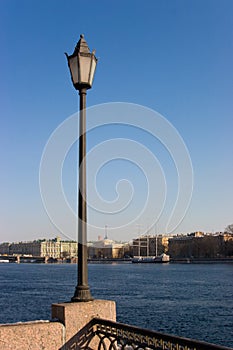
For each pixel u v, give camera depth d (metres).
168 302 43.81
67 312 5.83
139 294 51.97
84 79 6.66
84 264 6.30
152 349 4.98
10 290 59.28
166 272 105.69
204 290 56.97
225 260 154.38
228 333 28.03
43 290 58.94
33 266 182.12
